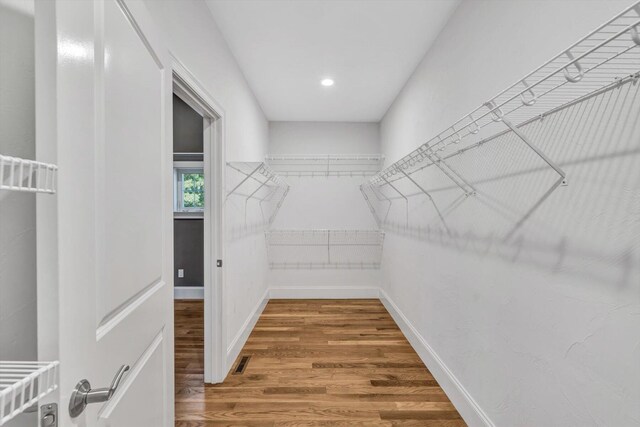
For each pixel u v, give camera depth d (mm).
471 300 1715
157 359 1008
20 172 411
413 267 2750
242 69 2713
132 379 823
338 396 2012
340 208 4293
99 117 653
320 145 4281
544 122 1159
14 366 482
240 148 2693
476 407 1657
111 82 708
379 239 4207
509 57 1351
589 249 962
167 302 1093
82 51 575
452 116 1939
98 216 649
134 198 832
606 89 902
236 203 2551
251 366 2393
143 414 893
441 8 1899
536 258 1198
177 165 4242
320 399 1981
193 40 1682
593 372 954
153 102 974
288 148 4273
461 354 1833
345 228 4289
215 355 2150
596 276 940
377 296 4273
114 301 718
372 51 2418
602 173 917
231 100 2416
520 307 1298
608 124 898
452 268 1954
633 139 829
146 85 918
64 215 521
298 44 2324
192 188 4418
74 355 543
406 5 1880
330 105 3631
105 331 669
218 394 2031
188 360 2514
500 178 1437
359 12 1954
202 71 1811
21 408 415
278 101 3494
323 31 2160
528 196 1245
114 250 719
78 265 561
